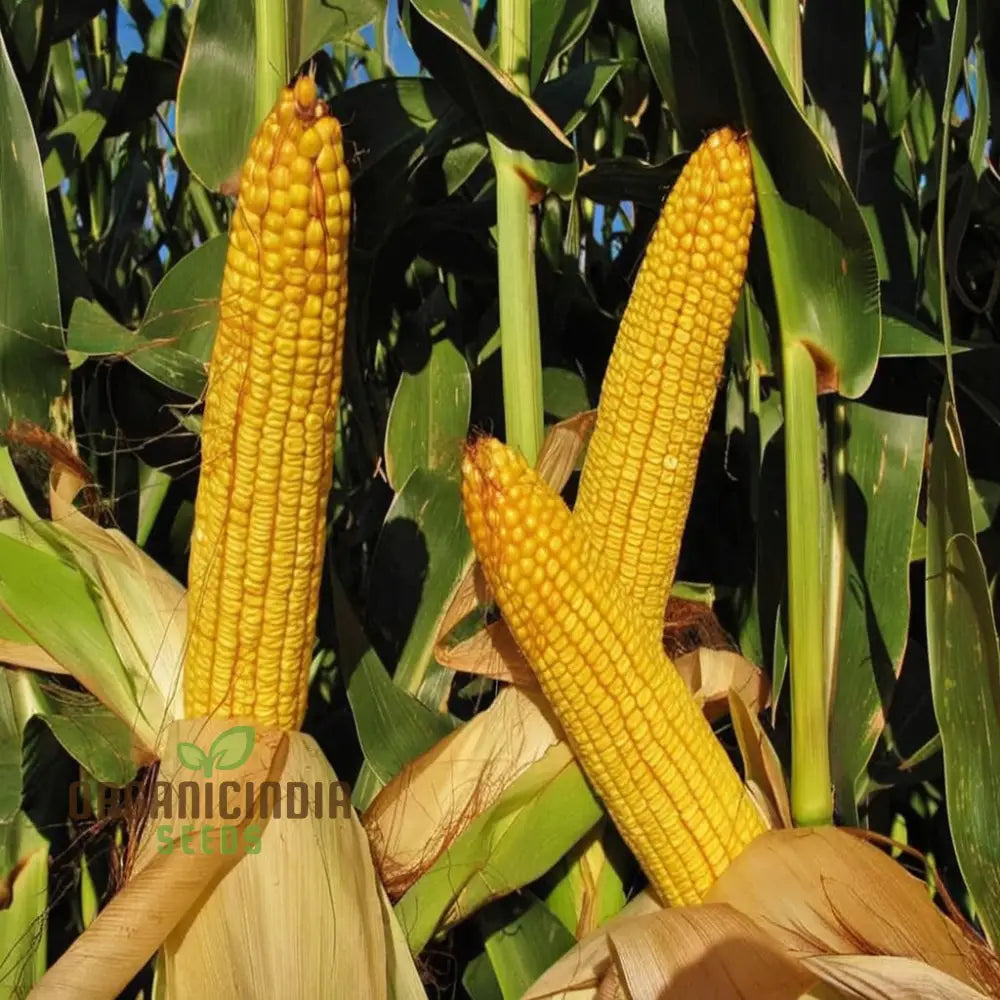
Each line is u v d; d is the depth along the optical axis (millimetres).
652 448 507
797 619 556
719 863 502
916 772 759
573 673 472
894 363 707
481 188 930
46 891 627
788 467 559
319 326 440
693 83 543
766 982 456
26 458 596
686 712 499
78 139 789
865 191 747
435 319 759
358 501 908
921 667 775
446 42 589
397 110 690
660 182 705
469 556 697
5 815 613
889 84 840
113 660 537
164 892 458
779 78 496
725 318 496
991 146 812
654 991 451
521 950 598
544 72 679
